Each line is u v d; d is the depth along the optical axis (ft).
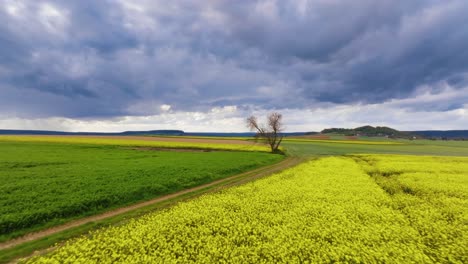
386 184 70.54
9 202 48.62
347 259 28.45
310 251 30.73
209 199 53.01
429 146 346.13
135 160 115.03
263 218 41.70
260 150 208.33
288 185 66.33
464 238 34.14
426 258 28.81
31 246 34.40
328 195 55.57
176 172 85.71
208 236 34.35
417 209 46.62
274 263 28.45
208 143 263.90
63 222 43.78
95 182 66.90
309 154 197.06
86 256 29.73
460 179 77.05
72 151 147.33
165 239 33.50
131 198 58.39
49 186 61.26
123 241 32.53
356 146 303.07
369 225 38.04
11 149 147.23
